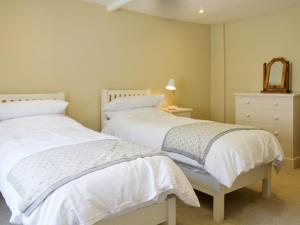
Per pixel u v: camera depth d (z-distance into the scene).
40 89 3.42
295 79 4.10
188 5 3.89
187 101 4.96
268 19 4.37
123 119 3.47
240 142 2.38
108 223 1.60
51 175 1.53
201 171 2.40
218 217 2.27
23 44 3.27
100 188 1.51
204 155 2.29
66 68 3.60
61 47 3.54
